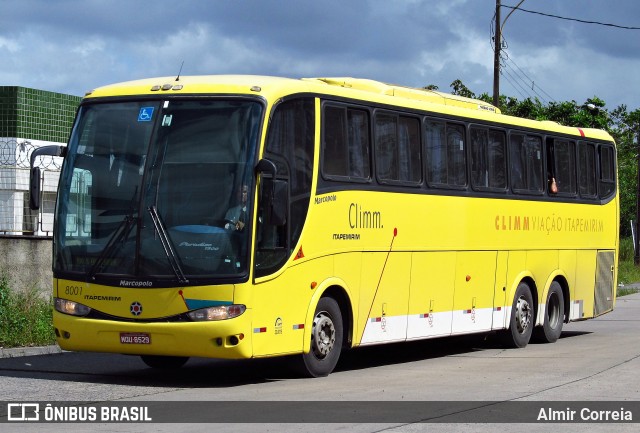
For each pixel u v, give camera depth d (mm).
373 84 16484
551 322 21031
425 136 17016
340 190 14828
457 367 16156
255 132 13258
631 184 72500
